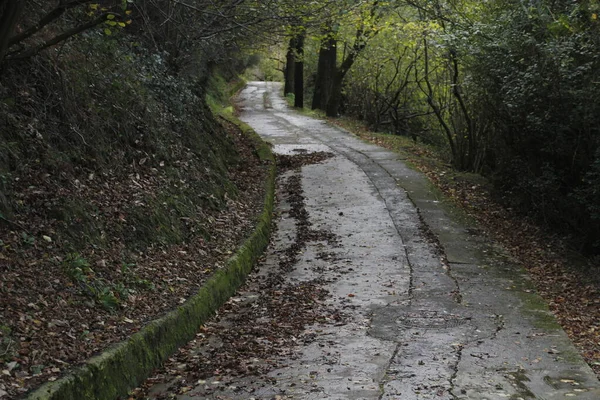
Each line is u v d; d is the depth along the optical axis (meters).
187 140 12.85
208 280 8.30
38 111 8.38
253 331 7.45
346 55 33.22
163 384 5.84
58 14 6.55
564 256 11.47
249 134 20.97
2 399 4.34
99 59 10.77
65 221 7.28
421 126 31.59
